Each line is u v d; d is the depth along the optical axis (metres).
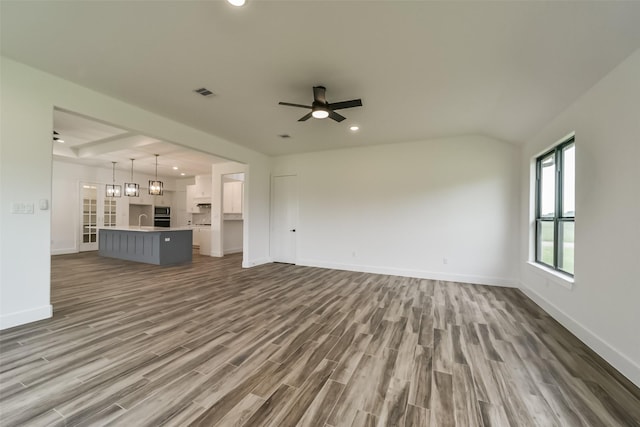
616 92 2.15
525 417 1.60
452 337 2.63
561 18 1.89
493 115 3.76
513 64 2.52
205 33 2.21
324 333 2.70
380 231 5.49
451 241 4.92
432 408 1.66
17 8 1.95
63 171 7.84
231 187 9.05
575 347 2.45
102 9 1.96
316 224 6.15
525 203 4.21
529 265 3.94
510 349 2.41
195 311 3.26
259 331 2.72
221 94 3.29
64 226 7.86
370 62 2.59
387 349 2.39
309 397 1.75
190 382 1.88
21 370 1.98
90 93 3.19
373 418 1.57
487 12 1.91
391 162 5.41
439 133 4.71
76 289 4.19
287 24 2.10
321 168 6.12
